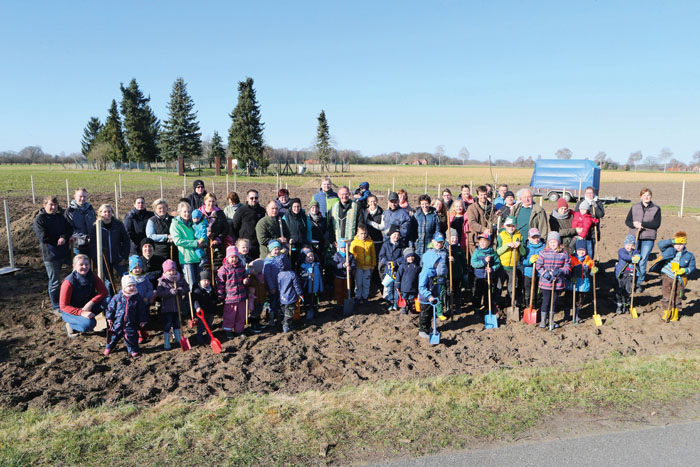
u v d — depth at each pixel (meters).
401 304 8.87
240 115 57.22
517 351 7.15
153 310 8.78
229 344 7.44
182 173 52.00
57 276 8.23
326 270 10.24
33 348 7.20
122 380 6.13
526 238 9.00
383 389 5.62
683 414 4.96
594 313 8.62
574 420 4.88
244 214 9.11
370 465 4.12
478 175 65.50
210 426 4.80
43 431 4.76
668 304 8.39
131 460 4.23
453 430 4.70
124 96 69.31
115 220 8.43
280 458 4.23
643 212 9.55
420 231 9.31
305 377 6.20
